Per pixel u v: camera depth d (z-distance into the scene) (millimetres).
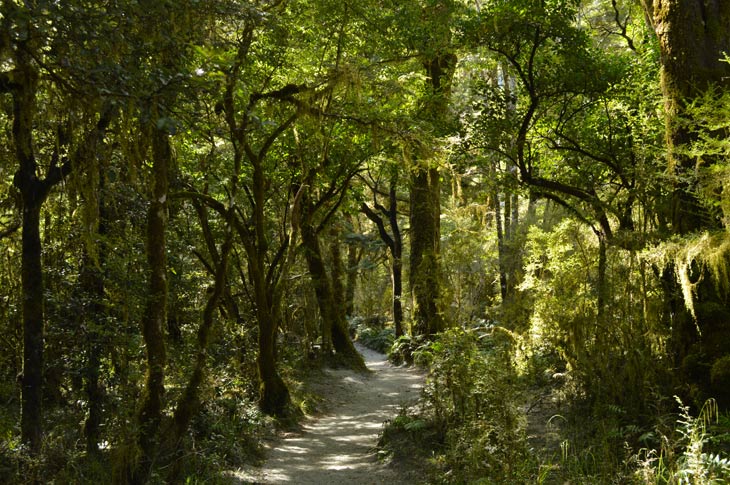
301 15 10867
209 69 5328
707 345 7203
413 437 9164
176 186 10477
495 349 9672
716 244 6496
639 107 10383
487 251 18672
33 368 6359
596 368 8320
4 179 7438
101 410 7555
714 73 7418
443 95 13703
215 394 10352
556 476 6352
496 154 11992
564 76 10125
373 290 38812
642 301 8023
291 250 12328
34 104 5531
